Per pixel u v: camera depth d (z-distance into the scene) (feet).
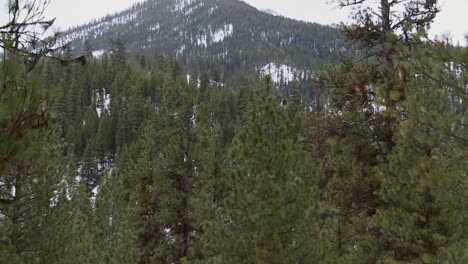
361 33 39.81
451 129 22.77
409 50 24.61
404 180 32.14
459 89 22.26
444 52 22.11
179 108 67.97
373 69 40.42
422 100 24.73
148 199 73.51
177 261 65.67
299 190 33.32
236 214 34.63
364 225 38.37
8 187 37.68
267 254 32.14
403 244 32.81
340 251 37.83
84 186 104.73
